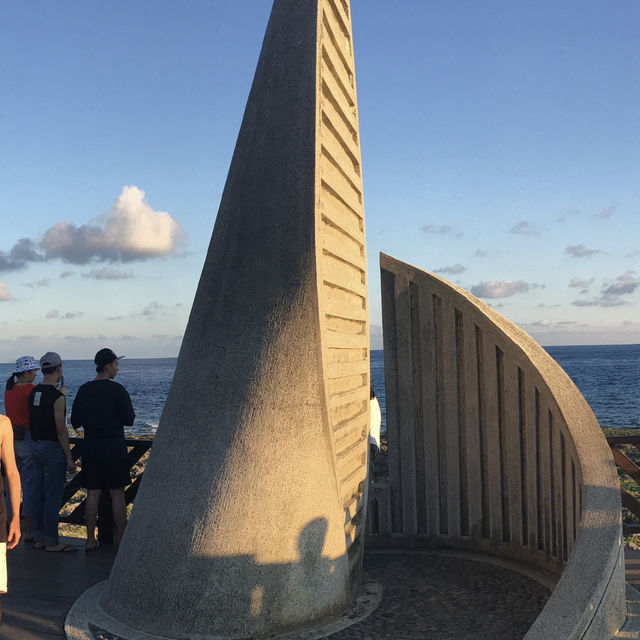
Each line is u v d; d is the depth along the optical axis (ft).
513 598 14.66
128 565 13.33
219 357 13.33
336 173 14.98
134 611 12.92
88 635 12.48
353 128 16.63
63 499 21.33
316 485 13.17
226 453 12.82
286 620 12.70
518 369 17.44
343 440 14.99
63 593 15.16
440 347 18.66
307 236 13.08
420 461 18.88
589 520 12.04
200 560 12.52
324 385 13.21
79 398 18.71
